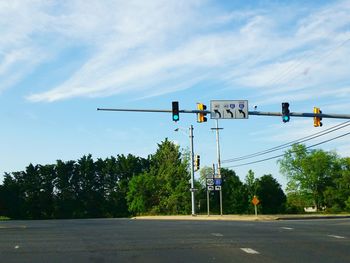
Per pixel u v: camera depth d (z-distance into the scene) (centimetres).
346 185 9738
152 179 9094
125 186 11888
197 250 1599
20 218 11700
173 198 8269
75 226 3269
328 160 10162
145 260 1390
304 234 2177
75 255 1531
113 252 1589
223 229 2552
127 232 2464
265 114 3014
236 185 9762
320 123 3030
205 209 9306
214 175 5534
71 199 12106
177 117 2961
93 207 12175
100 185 12531
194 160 5925
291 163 10356
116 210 11962
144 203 9106
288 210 9800
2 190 11656
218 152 7025
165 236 2144
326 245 1717
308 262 1316
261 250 1582
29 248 1744
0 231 2722
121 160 12631
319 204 10269
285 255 1459
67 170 12256
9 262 1388
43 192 11925
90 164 12456
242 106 2984
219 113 2972
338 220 3800
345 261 1332
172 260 1379
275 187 10406
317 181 10125
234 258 1404
